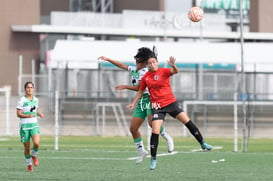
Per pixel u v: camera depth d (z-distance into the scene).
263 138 100.38
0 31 129.75
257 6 138.50
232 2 140.25
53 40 130.75
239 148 74.06
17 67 118.31
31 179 39.62
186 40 134.88
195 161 54.12
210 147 40.31
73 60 101.12
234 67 109.31
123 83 107.81
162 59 101.62
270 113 104.31
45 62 126.38
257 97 107.38
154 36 131.62
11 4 130.75
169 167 48.31
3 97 102.31
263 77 107.50
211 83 107.38
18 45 130.25
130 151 66.88
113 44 104.06
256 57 102.75
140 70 43.97
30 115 45.03
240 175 42.53
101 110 103.81
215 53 102.88
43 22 153.12
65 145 77.62
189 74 107.56
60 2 173.50
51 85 106.31
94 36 131.75
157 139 40.00
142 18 136.12
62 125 101.38
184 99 106.56
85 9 170.00
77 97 104.69
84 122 102.69
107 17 136.75
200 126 104.75
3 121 92.75
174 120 100.25
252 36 130.88
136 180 39.16
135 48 103.19
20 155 59.53
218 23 138.88
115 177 40.84
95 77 107.81
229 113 104.25
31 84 46.03
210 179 39.94
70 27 130.00
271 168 47.81
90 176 41.44
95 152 65.25
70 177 40.81
